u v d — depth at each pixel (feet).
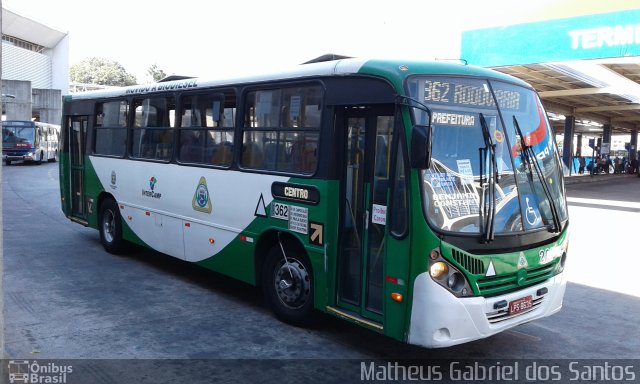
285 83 19.39
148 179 26.63
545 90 85.10
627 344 18.81
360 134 16.99
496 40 61.93
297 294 19.07
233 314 20.65
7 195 55.57
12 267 26.45
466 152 15.55
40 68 202.39
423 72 15.69
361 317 16.69
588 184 105.81
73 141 34.19
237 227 21.30
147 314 20.27
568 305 23.31
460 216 14.94
